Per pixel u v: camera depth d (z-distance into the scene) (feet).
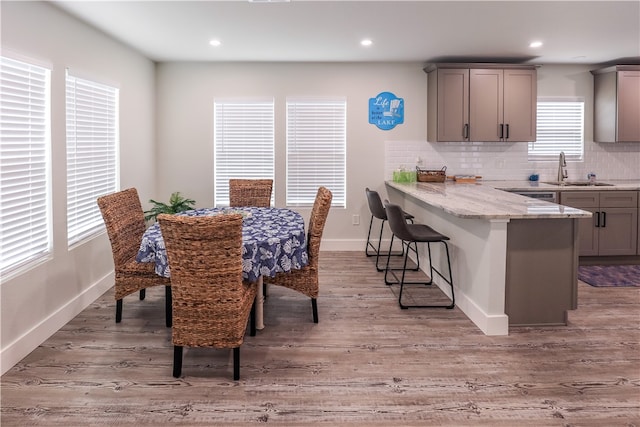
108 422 7.34
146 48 16.19
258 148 19.40
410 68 19.13
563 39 14.99
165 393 8.21
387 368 9.15
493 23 13.15
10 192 9.46
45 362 9.39
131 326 11.31
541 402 7.90
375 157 19.47
